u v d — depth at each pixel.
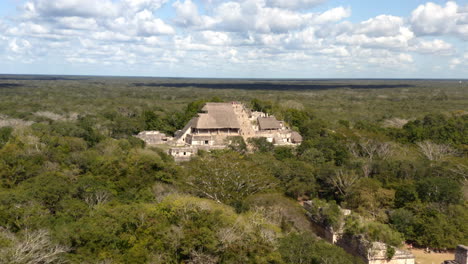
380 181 66.88
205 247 37.16
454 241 49.12
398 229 51.97
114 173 58.97
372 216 55.47
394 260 43.88
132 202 48.91
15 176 57.62
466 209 53.91
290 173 64.75
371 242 43.62
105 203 48.56
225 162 61.12
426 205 54.19
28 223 38.59
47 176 52.69
